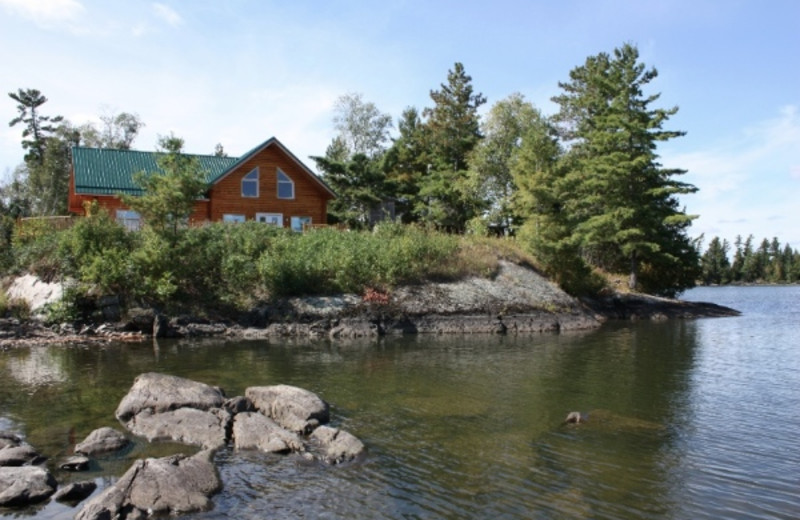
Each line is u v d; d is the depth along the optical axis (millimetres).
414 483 8656
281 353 19891
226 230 28141
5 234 27922
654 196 41406
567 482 8742
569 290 33875
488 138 49406
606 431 11258
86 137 67562
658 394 14320
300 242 28531
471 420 11938
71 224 27266
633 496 8250
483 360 19031
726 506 7949
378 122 61344
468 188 47125
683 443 10555
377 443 10438
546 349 21609
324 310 25469
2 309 22672
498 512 7734
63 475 8773
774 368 17859
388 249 29109
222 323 24250
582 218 41906
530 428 11422
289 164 38250
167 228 25484
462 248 32469
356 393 14125
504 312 28078
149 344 21375
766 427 11555
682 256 43969
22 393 13602
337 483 8625
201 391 11883
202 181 26172
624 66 41875
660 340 24453
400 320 26156
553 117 53531
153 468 8242
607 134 40312
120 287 23828
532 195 33938
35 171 57219
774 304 50438
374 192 44656
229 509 7746
